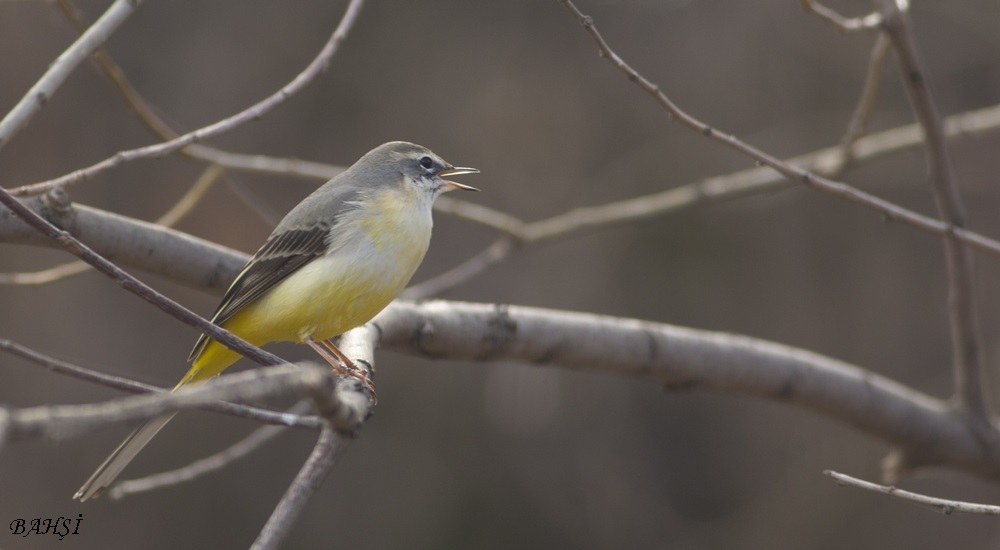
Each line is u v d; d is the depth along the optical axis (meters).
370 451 16.33
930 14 17.08
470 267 10.48
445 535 16.11
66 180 6.15
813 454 16.56
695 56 17.00
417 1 16.52
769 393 8.88
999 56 16.84
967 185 16.75
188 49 15.80
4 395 14.83
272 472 16.08
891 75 16.25
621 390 17.11
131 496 15.44
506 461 16.47
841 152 10.16
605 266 16.69
